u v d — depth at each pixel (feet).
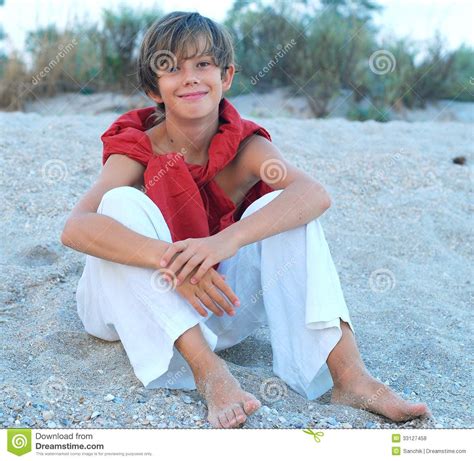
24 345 7.07
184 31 6.45
